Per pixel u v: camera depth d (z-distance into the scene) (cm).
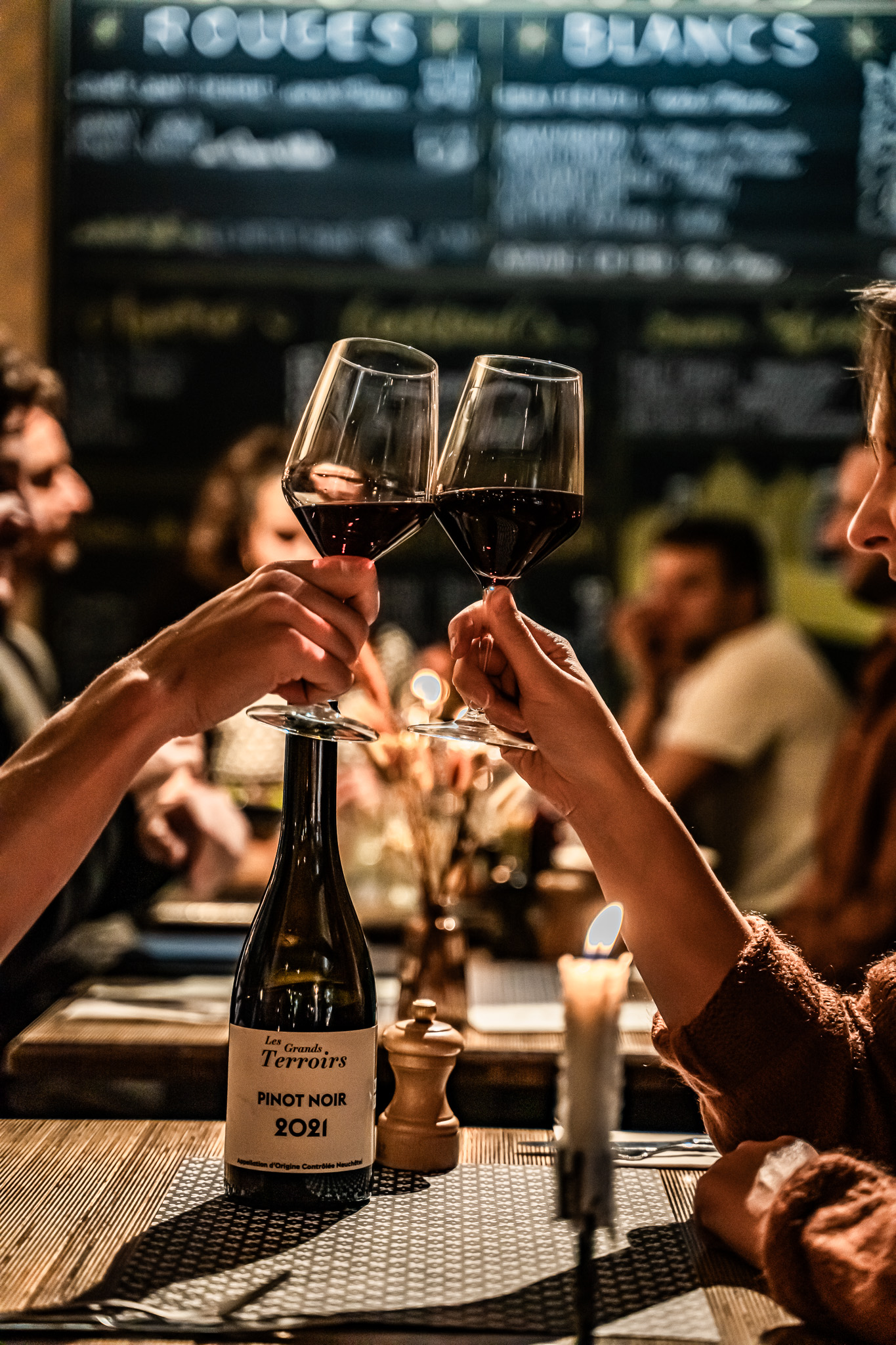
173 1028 147
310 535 103
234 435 391
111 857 202
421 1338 71
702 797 323
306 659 91
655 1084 135
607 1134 66
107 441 391
